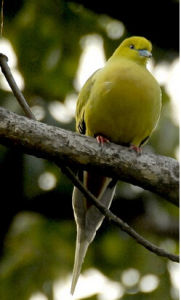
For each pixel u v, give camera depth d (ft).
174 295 46.06
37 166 44.32
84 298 44.86
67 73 48.60
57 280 44.55
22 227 45.34
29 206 46.32
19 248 44.88
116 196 46.09
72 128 44.34
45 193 45.57
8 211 46.09
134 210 46.57
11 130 24.26
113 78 29.01
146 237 46.42
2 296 43.98
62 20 49.49
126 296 45.70
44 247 45.11
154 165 25.20
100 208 25.46
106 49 48.73
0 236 45.78
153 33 40.83
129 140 30.17
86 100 30.48
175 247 46.70
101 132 29.96
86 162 24.94
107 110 29.09
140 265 46.93
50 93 47.21
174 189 25.26
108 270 47.09
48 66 48.70
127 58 31.78
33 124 24.50
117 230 47.67
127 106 28.91
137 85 28.86
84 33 49.52
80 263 27.99
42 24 49.34
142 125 29.48
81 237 28.43
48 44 49.32
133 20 40.27
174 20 39.88
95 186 30.07
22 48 49.03
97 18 49.26
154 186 25.35
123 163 25.04
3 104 44.34
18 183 45.37
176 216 47.09
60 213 46.55
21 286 44.01
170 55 43.37
